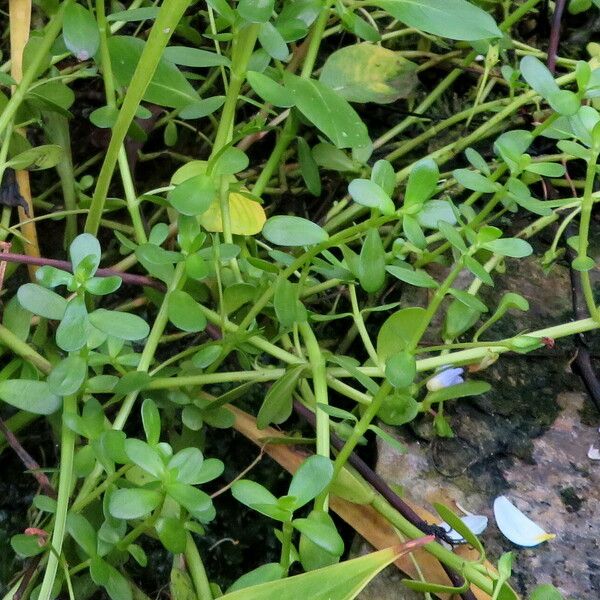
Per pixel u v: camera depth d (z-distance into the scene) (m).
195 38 0.29
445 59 0.33
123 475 0.21
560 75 0.33
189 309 0.20
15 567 0.25
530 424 0.24
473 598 0.19
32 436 0.27
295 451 0.24
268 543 0.26
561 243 0.29
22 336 0.23
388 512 0.21
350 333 0.28
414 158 0.33
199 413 0.23
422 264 0.26
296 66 0.29
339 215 0.29
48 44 0.23
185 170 0.25
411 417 0.22
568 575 0.21
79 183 0.29
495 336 0.26
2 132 0.25
